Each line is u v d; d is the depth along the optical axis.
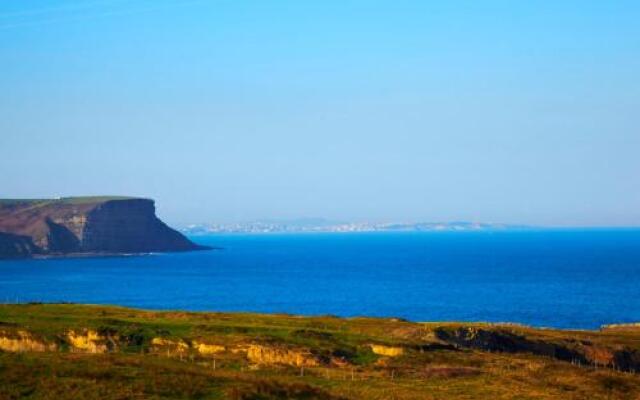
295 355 62.81
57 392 39.69
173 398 41.06
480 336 80.31
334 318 95.94
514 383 56.31
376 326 86.38
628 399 54.72
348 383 53.81
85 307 94.50
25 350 58.59
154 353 64.25
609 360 81.69
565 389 55.78
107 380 43.03
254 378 48.03
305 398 44.59
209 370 51.44
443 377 57.78
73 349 63.97
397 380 56.00
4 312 82.88
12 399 38.19
